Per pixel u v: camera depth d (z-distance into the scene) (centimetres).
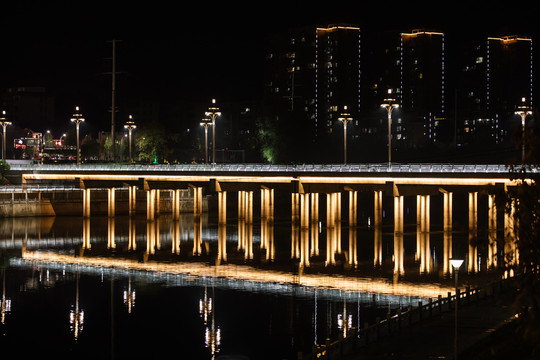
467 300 6069
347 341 4800
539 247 2995
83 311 7269
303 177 13238
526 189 3069
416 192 12469
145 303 7550
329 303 7294
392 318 5359
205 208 18812
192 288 8262
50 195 16850
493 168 11081
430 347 4806
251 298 7650
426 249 11038
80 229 14438
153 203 15938
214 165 14525
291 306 7206
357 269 9400
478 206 17725
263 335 6219
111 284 8575
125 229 14475
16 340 6269
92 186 16450
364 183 12788
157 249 11556
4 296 7962
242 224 15412
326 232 13625
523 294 2948
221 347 5916
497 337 4894
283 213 18500
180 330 6475
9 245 12050
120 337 6303
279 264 9950
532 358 4253
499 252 10431
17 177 17625
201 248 11656
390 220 16250
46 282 8744
